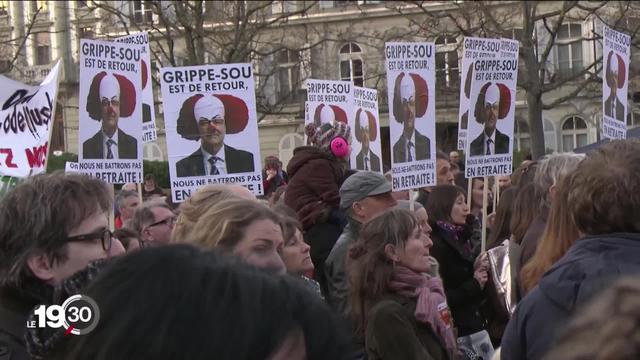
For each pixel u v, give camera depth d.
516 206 4.98
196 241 3.10
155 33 25.31
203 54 19.70
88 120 6.46
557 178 4.46
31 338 2.11
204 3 21.52
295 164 6.02
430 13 19.62
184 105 6.68
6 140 6.21
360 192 5.16
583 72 18.83
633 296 1.42
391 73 7.02
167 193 14.57
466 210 5.54
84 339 1.37
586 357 1.38
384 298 3.84
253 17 24.34
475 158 7.32
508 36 19.17
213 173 6.69
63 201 2.57
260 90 23.17
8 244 2.56
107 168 6.55
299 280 1.43
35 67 31.20
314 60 29.06
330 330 1.36
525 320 2.67
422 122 7.18
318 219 5.78
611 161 2.72
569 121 32.66
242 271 1.34
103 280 1.37
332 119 9.49
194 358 1.23
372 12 30.95
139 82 6.73
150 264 1.33
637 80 17.94
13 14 30.19
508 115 7.57
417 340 3.67
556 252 3.29
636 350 1.35
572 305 2.48
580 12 26.27
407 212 3.98
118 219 7.45
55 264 2.57
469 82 8.02
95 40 6.48
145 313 1.27
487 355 5.14
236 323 1.25
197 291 1.28
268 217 3.14
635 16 19.06
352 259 4.00
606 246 2.59
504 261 5.15
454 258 5.32
